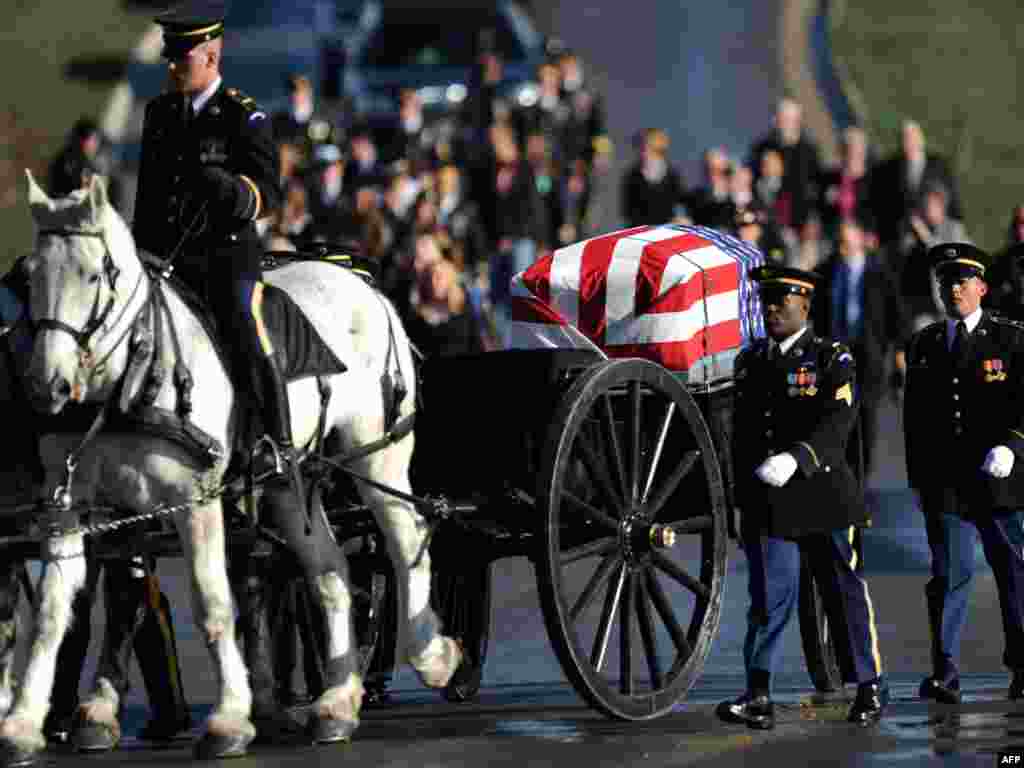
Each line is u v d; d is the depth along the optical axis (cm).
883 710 3678
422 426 3822
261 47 11225
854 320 5894
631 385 3641
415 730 3609
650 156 8094
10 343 3328
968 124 13900
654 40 15812
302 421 3519
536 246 8094
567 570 5422
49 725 3519
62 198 3192
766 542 3591
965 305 3881
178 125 3500
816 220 7575
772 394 3612
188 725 3612
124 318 3212
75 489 3291
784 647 4397
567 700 3884
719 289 3909
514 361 3706
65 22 16875
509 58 10869
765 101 13925
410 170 8300
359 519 3866
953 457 3853
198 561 3334
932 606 3850
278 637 3844
